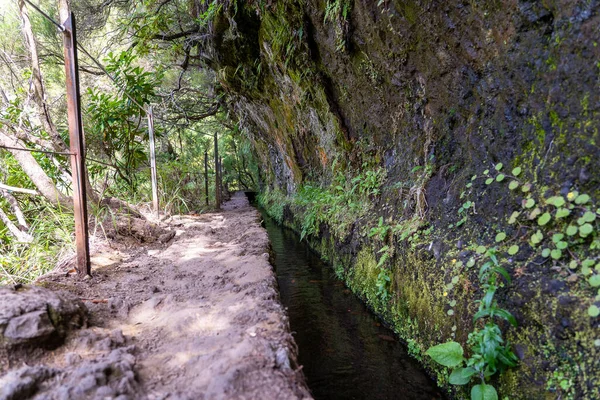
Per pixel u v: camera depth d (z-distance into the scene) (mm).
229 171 22016
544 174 2148
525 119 2371
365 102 4961
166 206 7145
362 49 4281
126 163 7242
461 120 3213
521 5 2234
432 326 2830
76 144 2939
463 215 2877
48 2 7043
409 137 4191
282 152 10453
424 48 3344
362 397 2691
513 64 2393
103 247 4016
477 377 2256
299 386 1560
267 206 14125
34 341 1662
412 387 2783
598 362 1580
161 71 7934
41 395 1374
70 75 2850
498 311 2006
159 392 1488
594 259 1763
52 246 3918
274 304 2422
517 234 2266
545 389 1796
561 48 2023
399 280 3488
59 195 4273
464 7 2719
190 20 8477
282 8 5426
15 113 4848
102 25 8492
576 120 1953
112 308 2416
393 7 3396
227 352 1770
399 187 4125
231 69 8594
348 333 3662
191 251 4305
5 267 3520
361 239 4598
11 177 4715
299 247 7668
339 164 6477
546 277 1935
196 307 2404
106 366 1535
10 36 5531
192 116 11734
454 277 2525
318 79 5852
